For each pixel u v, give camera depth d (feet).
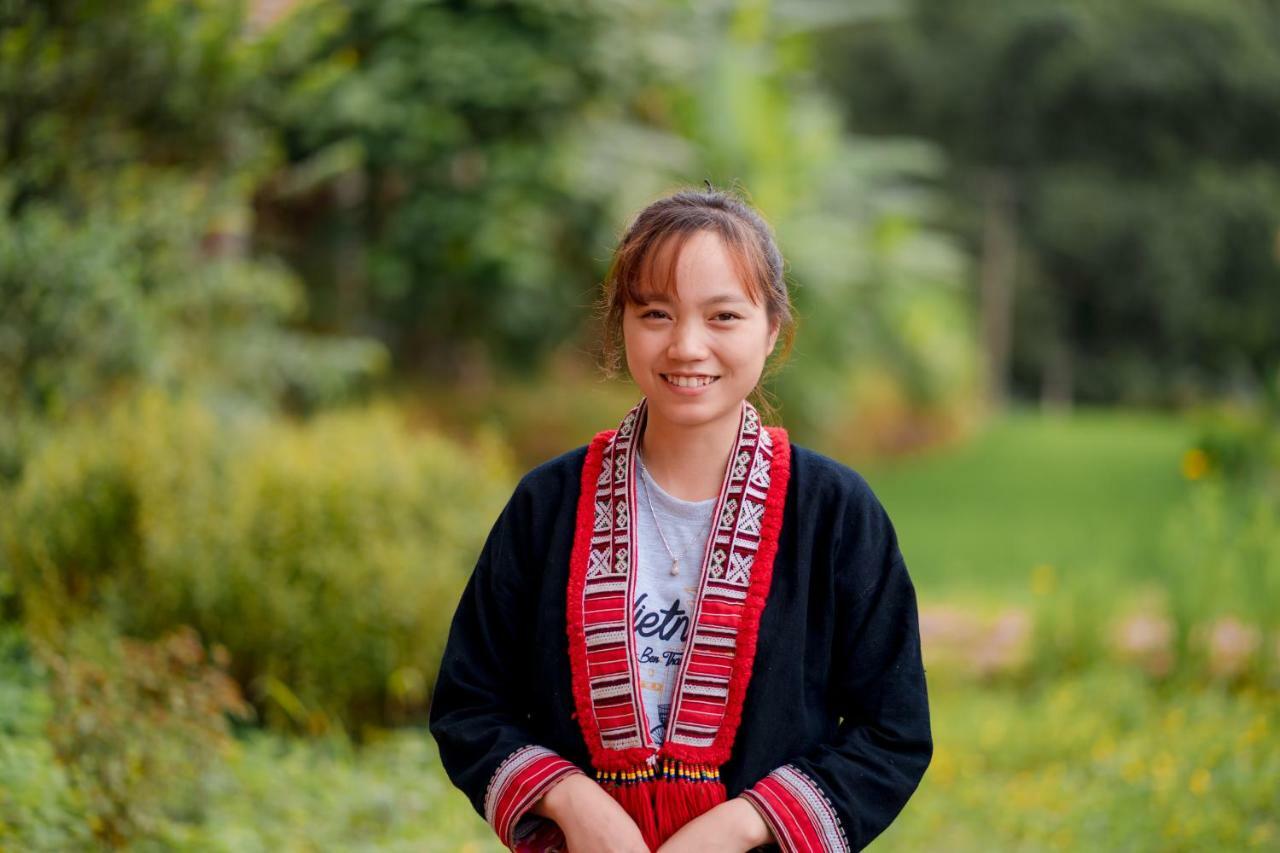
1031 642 29.63
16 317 27.50
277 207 51.72
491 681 8.80
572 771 8.18
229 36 33.99
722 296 8.17
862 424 76.95
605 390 56.44
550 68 48.44
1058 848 19.81
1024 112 161.27
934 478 75.20
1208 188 158.71
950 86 157.89
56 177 32.07
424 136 47.60
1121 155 164.45
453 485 25.55
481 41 48.06
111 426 25.12
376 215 52.47
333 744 21.97
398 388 53.67
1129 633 30.68
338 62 45.96
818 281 57.67
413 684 23.17
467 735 8.52
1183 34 160.45
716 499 8.53
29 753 16.29
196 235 34.40
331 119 47.03
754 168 57.41
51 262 27.68
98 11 31.12
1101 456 90.74
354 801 19.13
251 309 38.73
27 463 25.75
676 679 8.26
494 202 48.62
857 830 8.08
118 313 28.94
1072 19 157.99
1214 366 165.58
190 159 35.42
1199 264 157.69
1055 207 159.22
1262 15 170.50
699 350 8.14
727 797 8.16
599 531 8.55
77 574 23.47
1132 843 19.56
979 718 26.00
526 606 8.78
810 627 8.45
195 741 17.03
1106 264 162.20
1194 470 45.91
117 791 15.44
